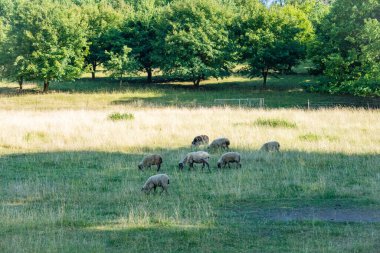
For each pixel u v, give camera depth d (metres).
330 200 16.44
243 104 55.00
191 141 28.45
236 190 17.50
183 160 21.64
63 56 67.81
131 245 11.66
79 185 19.00
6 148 27.11
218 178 19.66
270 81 77.62
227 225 13.42
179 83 77.19
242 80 79.56
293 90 67.62
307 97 60.88
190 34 69.19
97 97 62.69
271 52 69.88
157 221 13.84
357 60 52.78
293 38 72.06
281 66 69.88
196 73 70.00
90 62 80.56
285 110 40.25
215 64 71.31
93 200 16.66
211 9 72.56
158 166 21.66
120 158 24.27
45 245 11.48
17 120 34.41
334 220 13.98
